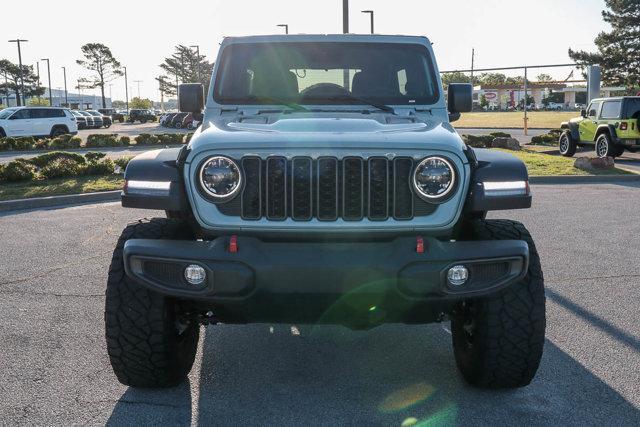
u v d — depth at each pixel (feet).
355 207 11.13
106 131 153.58
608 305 17.97
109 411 11.78
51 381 13.03
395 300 10.84
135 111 238.27
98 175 49.11
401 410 11.87
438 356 14.58
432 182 11.12
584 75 185.57
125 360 11.88
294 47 15.75
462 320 12.85
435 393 12.61
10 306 17.88
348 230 11.10
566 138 69.56
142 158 12.32
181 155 11.80
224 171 11.08
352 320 11.48
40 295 18.93
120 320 11.61
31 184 43.62
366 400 12.30
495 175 11.78
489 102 317.01
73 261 23.13
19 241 26.61
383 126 12.64
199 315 12.59
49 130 111.24
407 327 16.57
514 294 11.61
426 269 10.68
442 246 10.92
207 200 11.21
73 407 11.93
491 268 11.05
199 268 10.77
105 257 23.72
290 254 10.68
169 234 12.19
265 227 11.12
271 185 11.08
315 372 13.67
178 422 11.38
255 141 11.11
